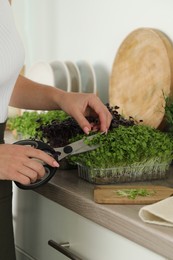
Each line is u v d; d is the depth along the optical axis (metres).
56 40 2.01
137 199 1.06
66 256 1.21
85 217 1.11
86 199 1.10
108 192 1.12
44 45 2.09
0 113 1.13
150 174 1.26
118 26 1.69
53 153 1.15
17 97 1.38
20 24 2.19
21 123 1.57
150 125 1.48
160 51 1.47
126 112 1.60
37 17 2.10
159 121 1.45
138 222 0.94
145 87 1.53
